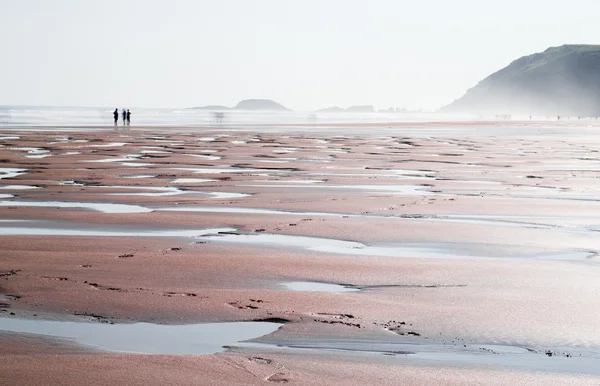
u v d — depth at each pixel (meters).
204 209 19.62
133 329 8.77
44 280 11.12
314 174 30.03
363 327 8.86
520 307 9.83
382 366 7.46
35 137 56.44
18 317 9.20
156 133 66.69
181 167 32.50
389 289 10.88
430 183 26.88
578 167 34.50
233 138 59.38
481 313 9.52
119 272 11.75
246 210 19.50
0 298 10.08
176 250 13.78
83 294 10.33
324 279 11.53
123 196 22.28
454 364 7.54
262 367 7.37
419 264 12.68
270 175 29.34
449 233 15.98
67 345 8.09
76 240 14.70
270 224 17.05
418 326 8.92
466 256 13.51
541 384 6.98
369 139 61.81
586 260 13.16
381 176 29.47
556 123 153.25
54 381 6.88
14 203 20.61
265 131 76.25
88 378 6.97
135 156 38.53
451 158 40.03
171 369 7.27
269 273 11.88
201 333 8.62
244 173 30.11
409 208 20.05
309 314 9.42
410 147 50.53
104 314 9.38
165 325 8.95
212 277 11.54
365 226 16.83
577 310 9.69
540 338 8.48
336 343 8.24
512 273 11.99
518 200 21.91
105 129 74.88
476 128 103.19
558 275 11.84
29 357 7.61
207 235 15.59
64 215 18.30
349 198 22.11
